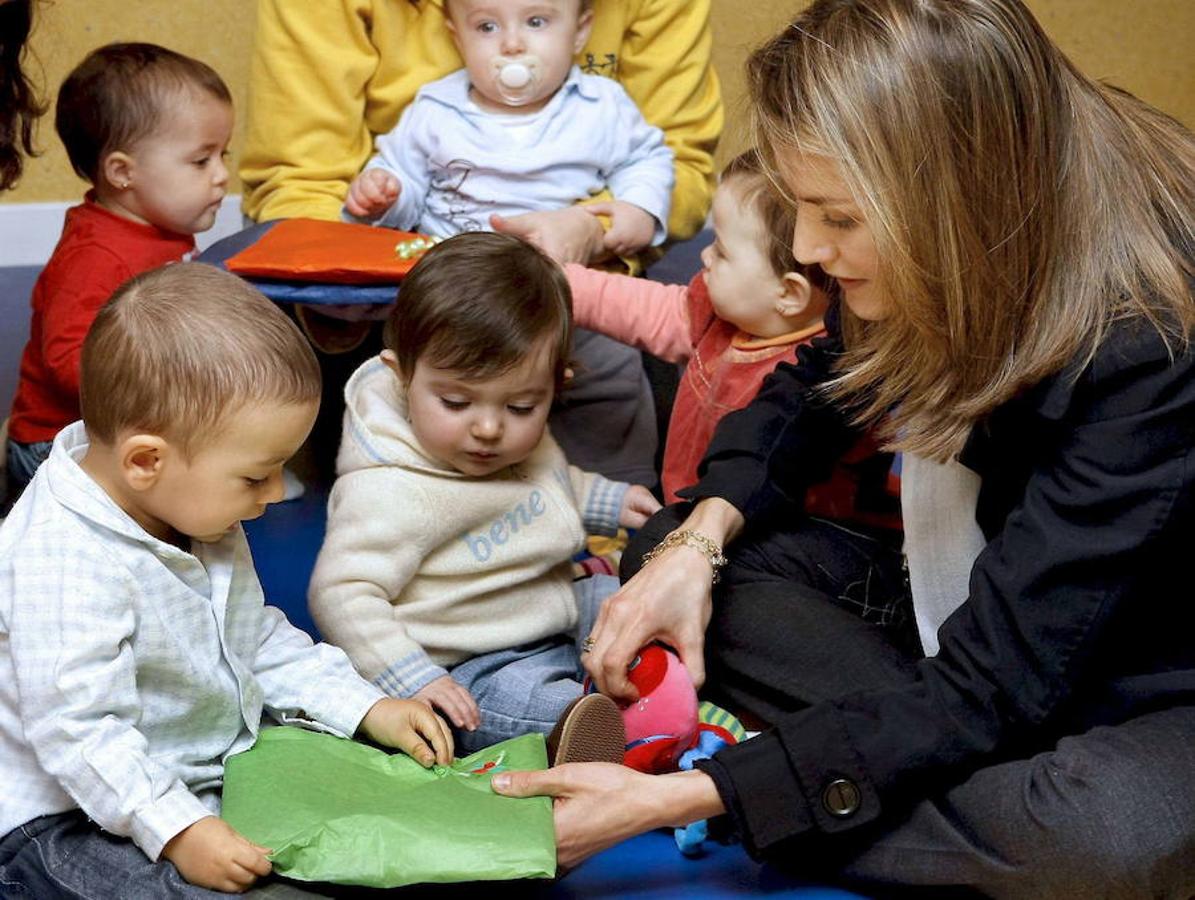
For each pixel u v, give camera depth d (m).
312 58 2.07
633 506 1.61
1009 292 1.06
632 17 2.19
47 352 1.76
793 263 1.54
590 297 1.78
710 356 1.69
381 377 1.50
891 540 1.52
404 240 1.84
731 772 1.10
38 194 3.01
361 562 1.38
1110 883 1.03
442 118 2.06
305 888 1.06
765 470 1.39
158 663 1.12
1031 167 1.04
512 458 1.42
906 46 1.02
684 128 2.26
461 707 1.35
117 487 1.12
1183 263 1.08
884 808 1.11
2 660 1.09
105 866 1.06
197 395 1.07
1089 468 1.06
